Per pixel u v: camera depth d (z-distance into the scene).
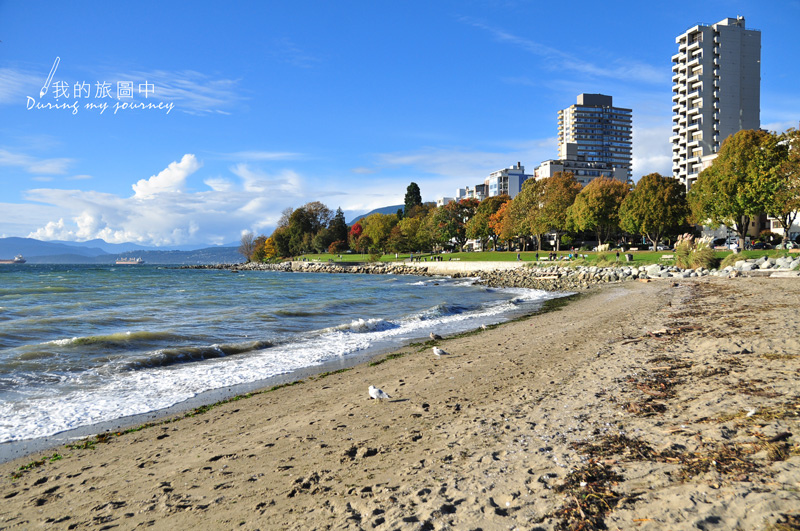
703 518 3.05
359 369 11.43
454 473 4.48
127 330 17.17
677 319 14.71
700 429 4.75
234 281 61.50
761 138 48.69
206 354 13.36
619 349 10.73
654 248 66.94
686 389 6.48
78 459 6.10
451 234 111.69
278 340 15.78
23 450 6.51
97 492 4.98
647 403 6.05
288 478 4.89
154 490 4.90
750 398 5.58
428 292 39.88
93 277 69.50
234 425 7.28
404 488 4.26
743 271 33.91
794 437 4.14
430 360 11.98
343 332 17.59
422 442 5.61
